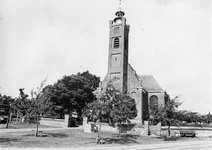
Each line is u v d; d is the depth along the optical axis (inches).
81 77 1905.8
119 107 880.3
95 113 796.0
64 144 681.6
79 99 1770.4
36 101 826.2
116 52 1980.8
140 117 1806.1
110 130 1286.9
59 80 1870.1
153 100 2118.6
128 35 2176.4
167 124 1147.3
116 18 2079.2
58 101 1728.6
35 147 587.2
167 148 709.3
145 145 785.6
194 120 2081.7
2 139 679.7
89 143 746.2
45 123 1432.1
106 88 860.6
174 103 1112.2
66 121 1376.7
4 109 1079.0
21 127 1143.6
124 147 695.1
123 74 1921.8
